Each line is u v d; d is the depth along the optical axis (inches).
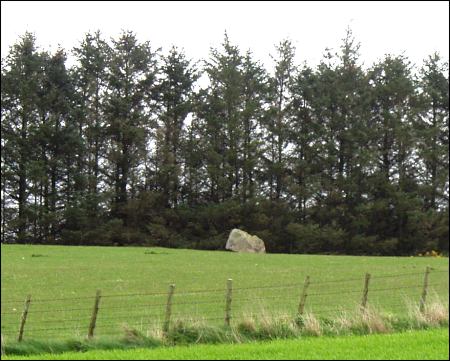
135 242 2605.8
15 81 2583.7
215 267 1478.8
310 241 2613.2
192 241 2652.6
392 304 946.1
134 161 2738.7
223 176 2751.0
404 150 2696.9
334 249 2630.4
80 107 2711.6
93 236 2554.1
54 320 813.9
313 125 2790.4
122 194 2743.6
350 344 630.5
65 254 1711.4
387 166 2755.9
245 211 2689.5
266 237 2664.9
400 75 2755.9
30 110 2583.7
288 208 2760.8
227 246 2116.1
